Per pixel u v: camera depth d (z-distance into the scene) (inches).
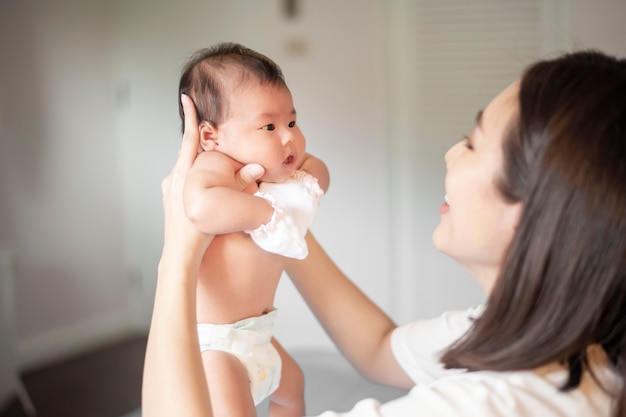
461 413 26.5
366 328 43.5
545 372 28.3
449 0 109.2
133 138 137.3
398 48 113.2
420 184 115.1
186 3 126.3
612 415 27.3
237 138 41.1
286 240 37.6
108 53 135.0
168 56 130.6
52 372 121.4
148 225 139.3
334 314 43.9
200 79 42.8
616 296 26.6
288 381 46.3
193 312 31.4
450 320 40.9
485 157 29.6
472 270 33.7
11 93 117.3
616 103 26.1
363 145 116.4
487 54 108.3
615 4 99.1
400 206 117.0
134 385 115.8
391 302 119.6
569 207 25.9
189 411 28.2
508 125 28.5
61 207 127.6
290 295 117.3
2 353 102.8
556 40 103.4
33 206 122.3
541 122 26.8
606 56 29.0
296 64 117.3
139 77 134.6
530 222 27.0
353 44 114.0
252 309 41.6
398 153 115.7
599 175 25.4
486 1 107.3
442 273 116.0
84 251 132.9
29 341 123.4
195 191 34.0
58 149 126.3
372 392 60.9
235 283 40.3
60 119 126.4
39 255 124.0
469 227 30.6
